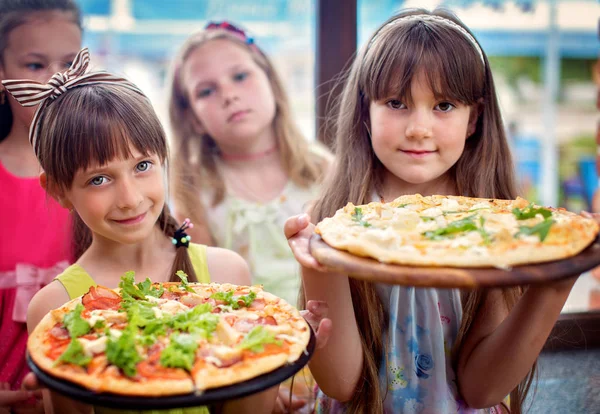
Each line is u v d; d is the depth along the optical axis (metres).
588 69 2.39
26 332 1.43
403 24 1.08
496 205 0.94
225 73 1.74
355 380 1.03
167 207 1.21
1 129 1.49
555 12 2.27
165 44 2.01
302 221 0.88
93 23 1.92
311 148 1.82
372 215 0.88
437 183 1.17
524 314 0.93
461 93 1.02
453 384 1.08
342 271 0.70
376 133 1.06
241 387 0.65
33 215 1.46
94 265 1.13
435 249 0.70
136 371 0.66
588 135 2.47
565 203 2.46
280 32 1.92
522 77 2.37
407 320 1.07
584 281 1.79
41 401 1.23
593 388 1.30
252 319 0.80
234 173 1.81
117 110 1.00
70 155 0.98
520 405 1.13
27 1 1.48
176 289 0.93
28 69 1.51
